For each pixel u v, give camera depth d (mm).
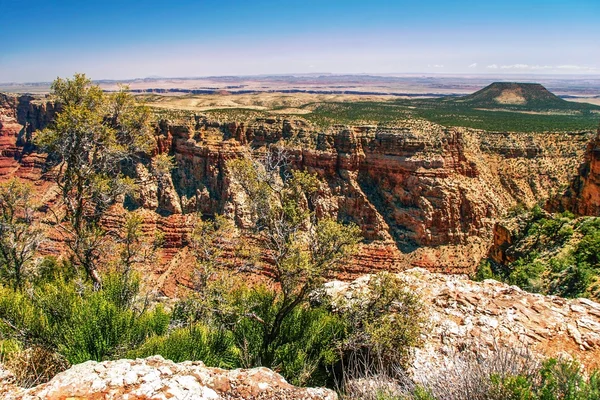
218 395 8727
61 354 13148
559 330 13375
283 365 14922
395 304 14750
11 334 13742
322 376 14391
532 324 13773
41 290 17625
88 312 14398
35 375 11352
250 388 9000
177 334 14219
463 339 13289
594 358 12008
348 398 9602
